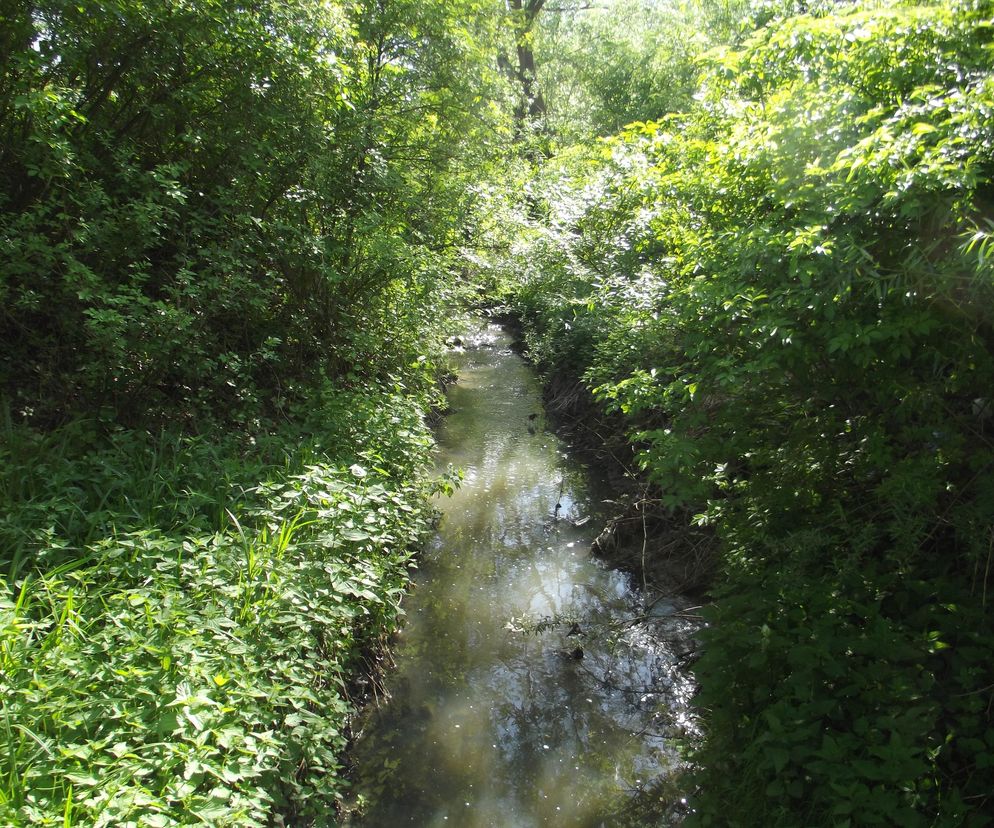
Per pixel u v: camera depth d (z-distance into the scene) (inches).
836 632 123.0
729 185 149.6
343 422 223.0
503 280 478.0
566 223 417.7
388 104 317.1
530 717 168.2
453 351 553.3
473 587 223.5
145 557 134.7
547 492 295.0
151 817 88.6
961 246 98.0
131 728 102.3
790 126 133.1
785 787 113.1
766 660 125.7
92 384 186.5
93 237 186.4
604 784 148.6
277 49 225.8
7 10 195.8
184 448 191.9
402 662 186.5
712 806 123.6
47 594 121.3
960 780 101.9
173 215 203.6
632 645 190.5
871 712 111.7
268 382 255.6
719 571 184.9
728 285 133.3
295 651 136.8
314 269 255.4
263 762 117.5
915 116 113.7
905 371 126.9
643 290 264.8
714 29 366.6
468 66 342.3
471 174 360.2
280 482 181.2
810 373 137.5
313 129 252.2
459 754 156.7
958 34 120.8
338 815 137.9
